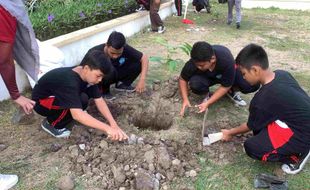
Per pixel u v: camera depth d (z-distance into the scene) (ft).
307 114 9.26
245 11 33.65
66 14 18.94
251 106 9.71
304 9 34.50
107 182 9.54
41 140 11.36
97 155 10.34
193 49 10.94
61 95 9.96
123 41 12.35
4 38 8.81
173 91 14.11
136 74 14.34
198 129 12.05
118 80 14.37
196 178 9.86
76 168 10.07
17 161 10.40
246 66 9.30
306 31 25.50
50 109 10.87
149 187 9.18
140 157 10.12
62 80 9.98
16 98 10.03
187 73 12.73
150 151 10.18
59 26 18.13
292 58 19.42
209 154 10.80
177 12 29.17
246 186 9.62
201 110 12.05
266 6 35.60
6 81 9.59
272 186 9.39
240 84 13.05
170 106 13.50
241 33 24.52
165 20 27.58
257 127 9.80
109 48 12.41
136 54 13.80
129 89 14.61
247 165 10.39
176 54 19.36
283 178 9.87
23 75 14.37
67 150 10.82
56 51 14.29
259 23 28.02
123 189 9.34
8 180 9.37
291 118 9.29
